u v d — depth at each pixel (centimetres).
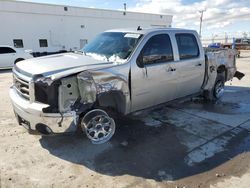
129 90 394
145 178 305
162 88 450
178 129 456
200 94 597
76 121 334
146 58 415
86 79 333
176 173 316
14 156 350
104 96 375
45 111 318
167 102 484
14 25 2094
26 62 388
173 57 464
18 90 370
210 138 420
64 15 2391
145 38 418
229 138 421
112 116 399
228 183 296
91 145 388
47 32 2303
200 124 482
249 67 1340
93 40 502
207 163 341
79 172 316
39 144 389
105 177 306
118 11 2822
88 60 382
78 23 2509
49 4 2267
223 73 656
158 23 3334
